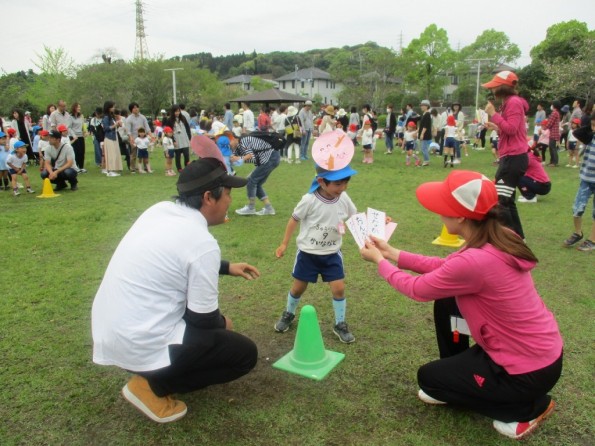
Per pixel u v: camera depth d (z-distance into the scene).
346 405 2.88
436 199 2.49
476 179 2.40
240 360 2.80
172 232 2.46
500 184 5.55
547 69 32.78
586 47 30.88
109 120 11.85
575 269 5.11
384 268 2.79
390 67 49.38
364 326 3.89
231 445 2.55
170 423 2.73
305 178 11.55
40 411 2.84
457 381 2.59
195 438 2.61
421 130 13.53
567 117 17.00
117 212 8.01
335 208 3.53
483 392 2.52
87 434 2.65
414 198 8.95
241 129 16.45
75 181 10.10
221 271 3.18
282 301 4.38
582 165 5.67
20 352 3.49
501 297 2.38
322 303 4.32
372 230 3.09
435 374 2.66
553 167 13.06
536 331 2.41
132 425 2.72
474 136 21.73
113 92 40.31
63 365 3.33
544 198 8.86
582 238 6.16
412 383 3.10
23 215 7.80
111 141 11.95
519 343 2.42
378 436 2.61
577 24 46.41
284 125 15.67
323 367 3.25
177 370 2.62
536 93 37.12
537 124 15.62
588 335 3.67
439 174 12.04
